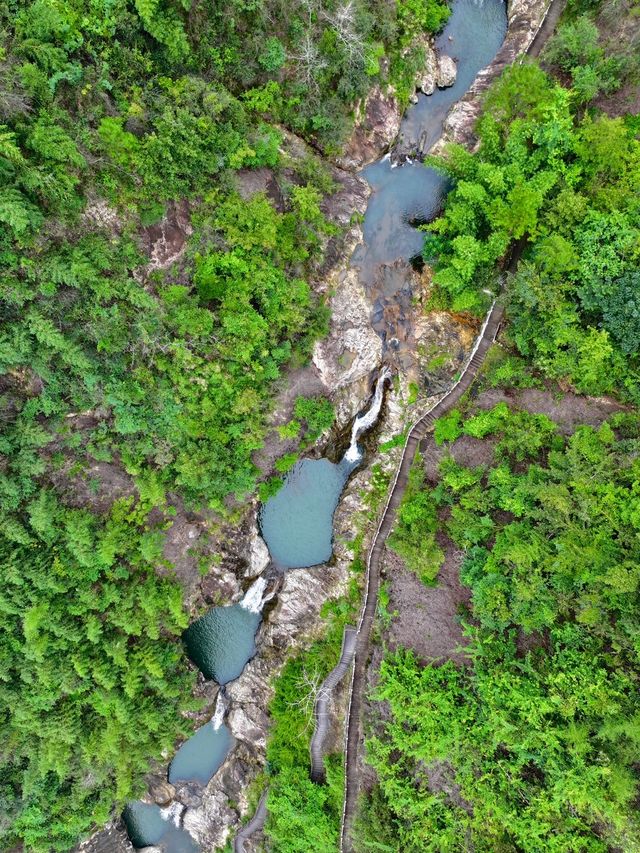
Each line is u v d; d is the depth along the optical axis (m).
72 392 20.14
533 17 22.78
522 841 17.48
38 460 20.00
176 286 20.77
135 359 20.75
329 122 22.61
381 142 24.55
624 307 18.33
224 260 20.80
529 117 20.38
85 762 23.17
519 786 17.95
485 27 24.22
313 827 22.61
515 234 20.22
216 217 20.77
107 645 22.28
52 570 20.69
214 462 22.66
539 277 19.73
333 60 21.19
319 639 24.78
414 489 22.66
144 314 20.36
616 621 16.98
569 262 19.16
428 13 23.23
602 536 17.45
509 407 21.23
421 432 23.05
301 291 22.50
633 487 17.33
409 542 21.50
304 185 22.98
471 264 21.17
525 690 17.98
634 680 16.61
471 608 20.47
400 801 19.73
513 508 19.33
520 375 21.33
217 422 22.64
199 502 23.73
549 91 20.12
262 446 24.02
